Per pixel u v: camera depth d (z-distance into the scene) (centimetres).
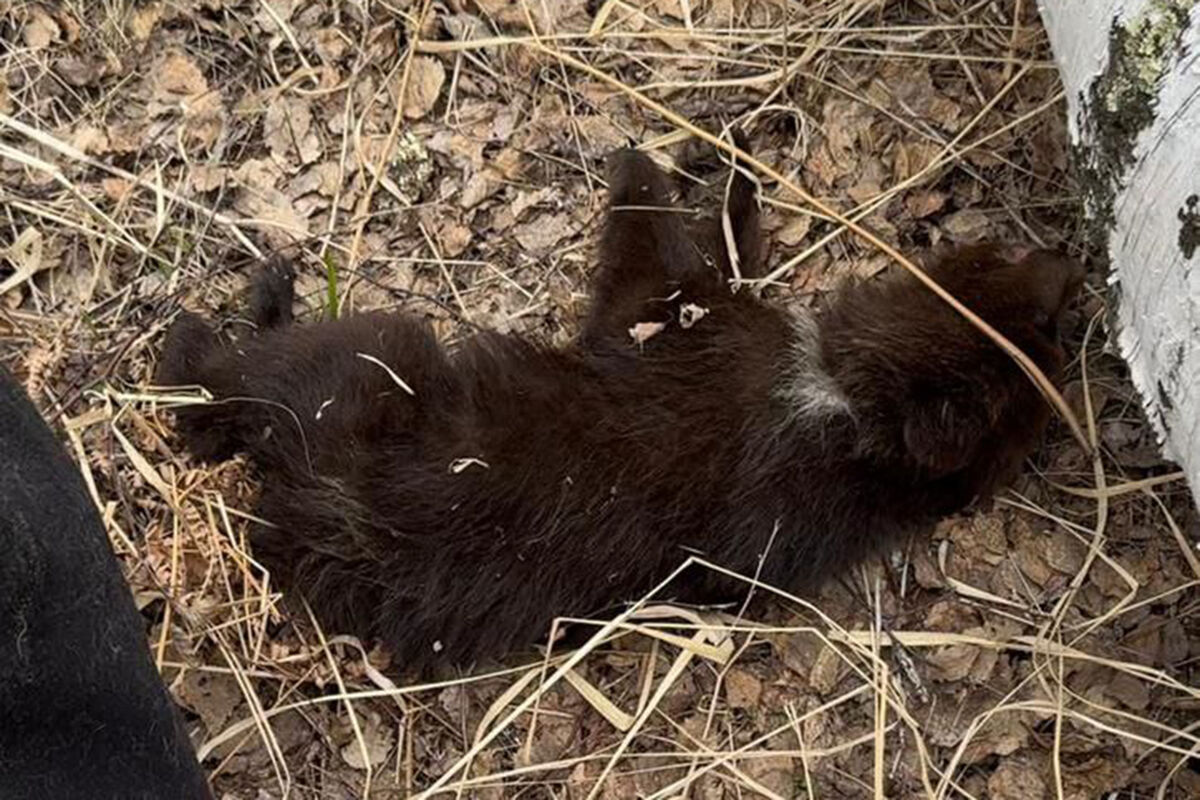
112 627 101
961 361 127
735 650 131
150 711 102
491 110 139
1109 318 114
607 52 139
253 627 127
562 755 130
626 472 127
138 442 130
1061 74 116
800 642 132
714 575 129
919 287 130
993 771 130
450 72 139
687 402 129
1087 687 131
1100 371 134
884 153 138
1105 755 130
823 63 138
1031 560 133
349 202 138
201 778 104
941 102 138
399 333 128
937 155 137
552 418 128
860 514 129
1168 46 105
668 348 131
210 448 129
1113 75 108
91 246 135
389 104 139
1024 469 134
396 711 130
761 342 130
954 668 131
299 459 126
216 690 129
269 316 132
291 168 138
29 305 135
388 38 139
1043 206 136
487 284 137
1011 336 128
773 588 129
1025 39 136
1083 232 128
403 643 127
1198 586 131
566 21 140
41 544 99
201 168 137
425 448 126
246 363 128
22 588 98
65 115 138
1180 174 105
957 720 131
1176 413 108
